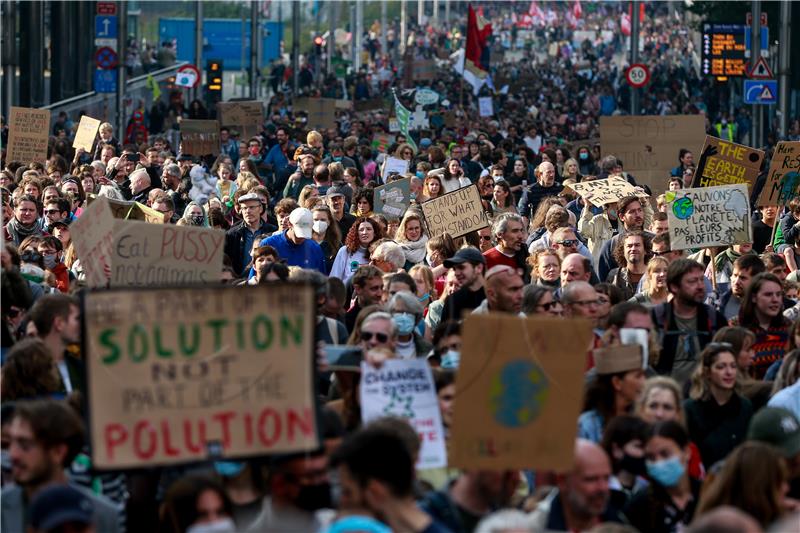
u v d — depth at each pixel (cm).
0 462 1655
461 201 3412
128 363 1416
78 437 1467
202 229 2131
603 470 1476
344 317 2553
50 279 2650
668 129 6000
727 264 3044
